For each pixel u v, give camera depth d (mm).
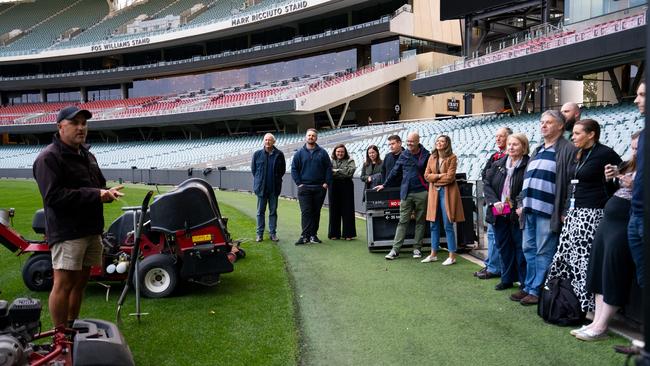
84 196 3836
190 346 4297
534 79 20500
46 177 3824
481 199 8117
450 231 6883
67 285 3965
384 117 33250
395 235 7703
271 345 4297
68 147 4008
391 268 6852
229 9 41156
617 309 4156
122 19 47750
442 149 6738
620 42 15336
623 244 3955
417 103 32250
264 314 5094
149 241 5926
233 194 20359
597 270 4137
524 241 5121
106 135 43312
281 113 31234
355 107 33812
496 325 4598
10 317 3186
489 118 22719
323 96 30125
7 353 2889
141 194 20188
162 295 5688
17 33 49875
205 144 35094
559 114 4844
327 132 29922
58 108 44625
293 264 7301
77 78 43594
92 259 4180
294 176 8836
